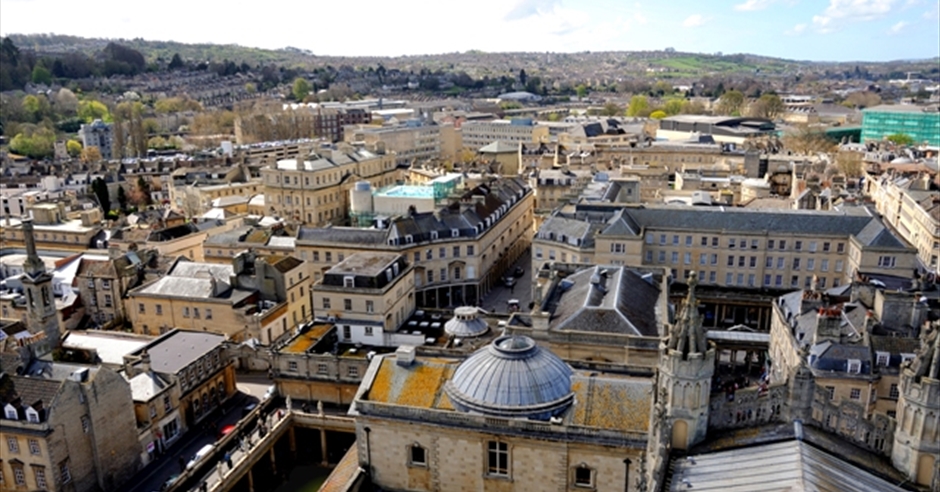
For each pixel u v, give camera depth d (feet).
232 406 381.40
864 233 463.42
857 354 307.17
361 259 440.45
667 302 335.06
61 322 477.77
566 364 262.47
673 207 522.47
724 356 417.49
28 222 351.46
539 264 522.06
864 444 167.63
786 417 170.71
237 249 561.84
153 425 332.80
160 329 449.48
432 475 255.09
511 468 245.24
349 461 288.10
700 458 167.02
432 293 542.57
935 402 152.15
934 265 544.21
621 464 234.99
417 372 268.21
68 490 287.69
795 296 378.32
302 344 383.04
